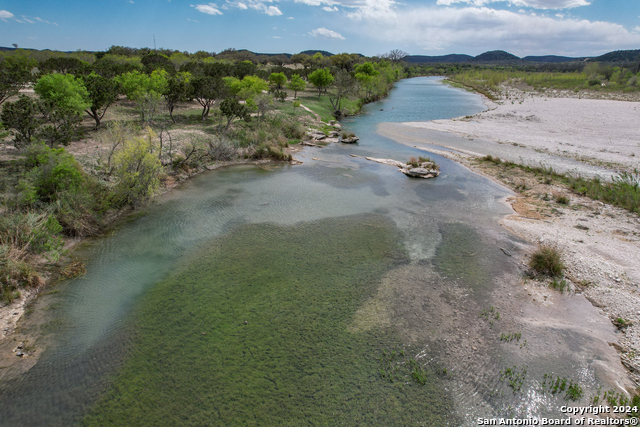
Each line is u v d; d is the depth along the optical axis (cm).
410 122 4928
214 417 852
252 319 1170
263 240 1666
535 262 1462
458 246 1652
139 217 1870
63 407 870
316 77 6319
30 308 1188
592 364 1012
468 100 7381
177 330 1119
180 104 4438
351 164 2980
